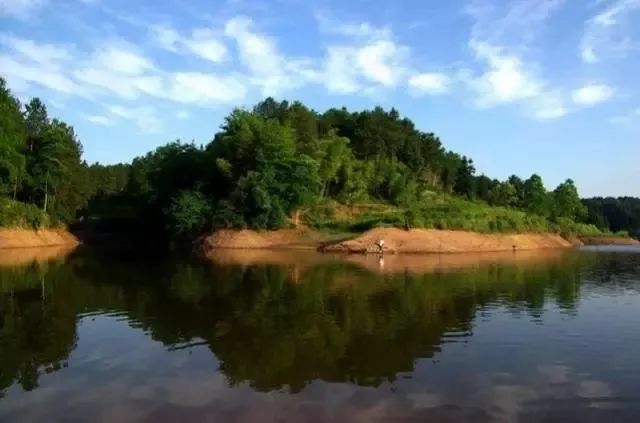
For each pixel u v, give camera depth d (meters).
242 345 17.84
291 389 13.48
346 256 59.31
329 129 119.12
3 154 67.94
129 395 13.03
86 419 11.56
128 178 124.06
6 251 61.28
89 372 14.89
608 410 12.09
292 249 67.94
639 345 17.94
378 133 120.88
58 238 77.00
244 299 27.42
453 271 42.91
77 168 84.75
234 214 71.38
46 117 91.25
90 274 38.56
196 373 14.77
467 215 79.75
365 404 12.43
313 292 30.00
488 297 28.64
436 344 18.02
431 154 132.00
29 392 13.24
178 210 73.94
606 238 122.31
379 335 19.36
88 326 20.88
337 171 93.75
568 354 16.78
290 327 20.64
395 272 41.50
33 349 17.39
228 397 12.90
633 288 33.50
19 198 79.81
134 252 63.91
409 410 12.07
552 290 31.95
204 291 30.25
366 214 85.31
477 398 12.82
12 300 26.97
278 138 75.44
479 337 19.03
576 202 128.50
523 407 12.27
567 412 11.96
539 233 92.00
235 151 77.31
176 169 83.06
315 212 82.75
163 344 18.00
